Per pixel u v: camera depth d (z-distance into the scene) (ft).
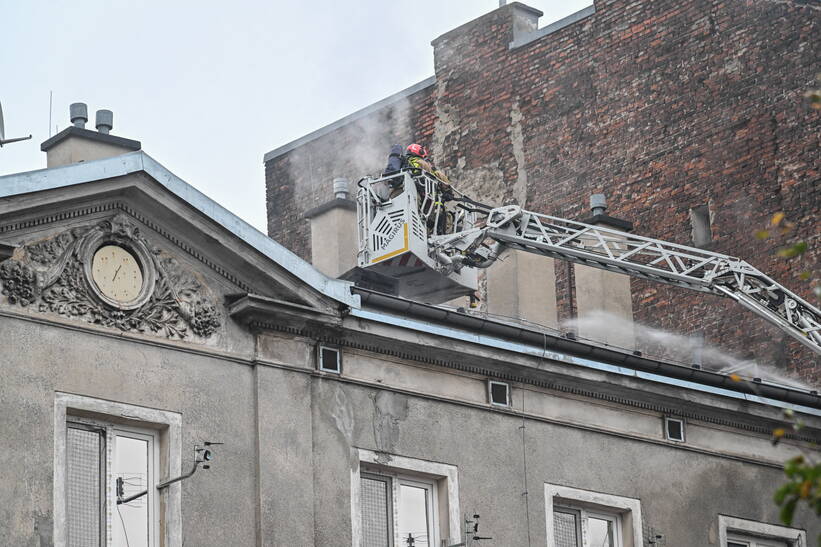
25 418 84.48
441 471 98.73
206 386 91.04
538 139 162.81
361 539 94.58
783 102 149.38
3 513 82.53
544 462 103.35
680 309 152.76
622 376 107.04
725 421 112.78
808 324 111.96
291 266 94.53
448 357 100.37
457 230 121.60
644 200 155.63
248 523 90.48
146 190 89.81
